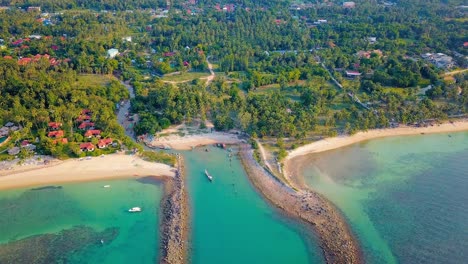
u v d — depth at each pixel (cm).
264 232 13625
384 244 13050
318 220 14100
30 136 18400
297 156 18275
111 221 14050
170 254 12519
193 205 14950
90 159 17375
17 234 13400
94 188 15712
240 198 15350
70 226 13800
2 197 15062
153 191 15650
